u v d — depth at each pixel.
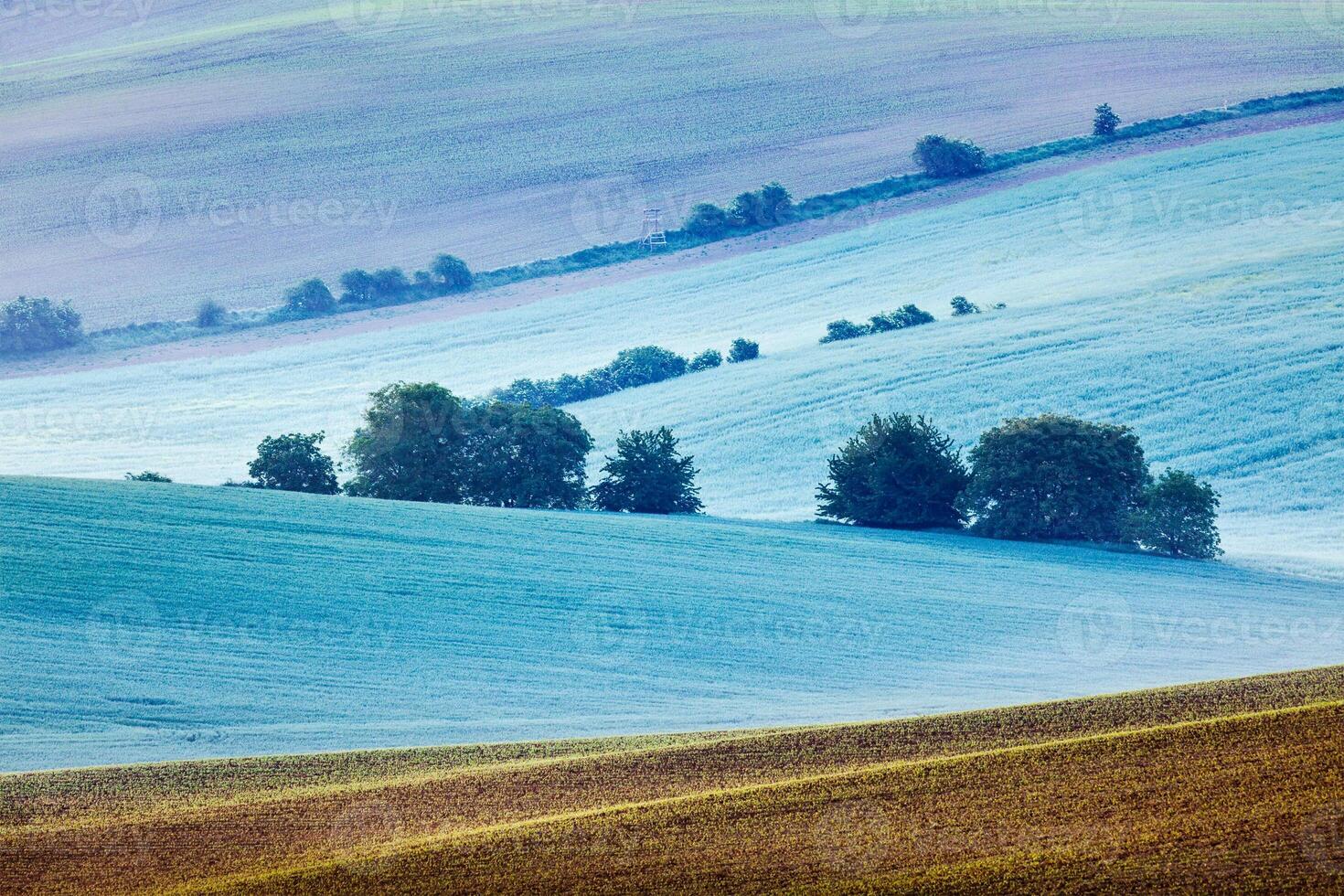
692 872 72.50
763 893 69.75
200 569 150.88
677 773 91.62
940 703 115.00
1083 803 78.06
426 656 129.25
